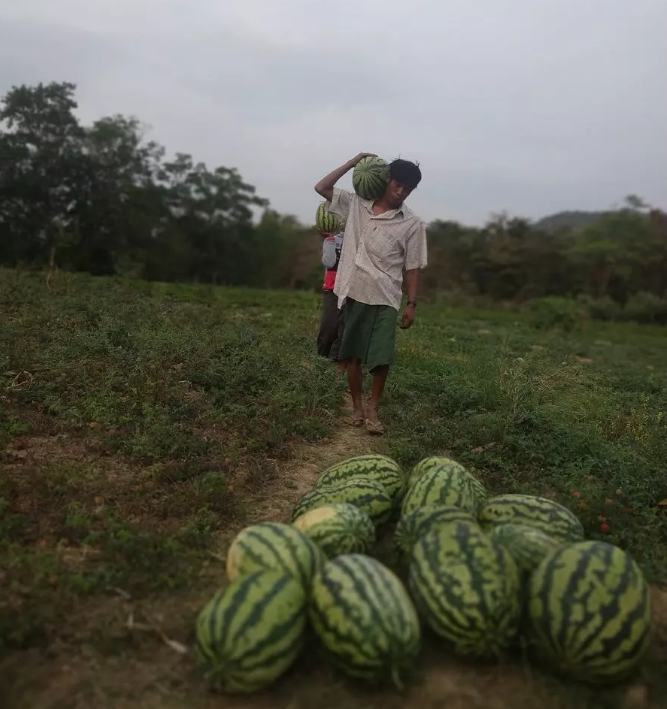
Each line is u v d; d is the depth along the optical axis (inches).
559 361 482.3
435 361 383.9
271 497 185.6
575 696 111.0
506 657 117.0
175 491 176.7
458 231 2313.0
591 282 2049.7
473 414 273.7
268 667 105.9
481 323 917.8
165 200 2038.6
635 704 111.3
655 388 419.5
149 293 608.4
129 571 137.1
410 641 107.1
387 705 108.1
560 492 200.8
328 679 112.5
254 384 280.8
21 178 1660.9
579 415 290.2
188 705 106.6
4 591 127.9
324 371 312.2
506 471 215.0
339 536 134.3
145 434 206.8
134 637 118.8
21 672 109.1
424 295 1710.1
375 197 241.1
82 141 1754.4
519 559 129.0
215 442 213.3
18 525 149.9
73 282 594.6
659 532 178.9
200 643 107.7
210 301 689.6
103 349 301.1
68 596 127.0
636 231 2075.5
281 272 2352.4
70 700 105.4
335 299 306.5
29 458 190.1
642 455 244.1
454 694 110.8
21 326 341.7
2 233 1707.7
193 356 301.1
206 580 139.6
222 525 164.4
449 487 157.8
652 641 128.3
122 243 1817.2
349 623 106.3
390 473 171.3
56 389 244.1
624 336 1034.1
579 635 109.2
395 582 112.9
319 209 307.4
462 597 114.1
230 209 2190.0
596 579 112.7
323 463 216.5
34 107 1658.5
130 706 105.5
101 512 158.9
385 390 305.1
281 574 113.3
